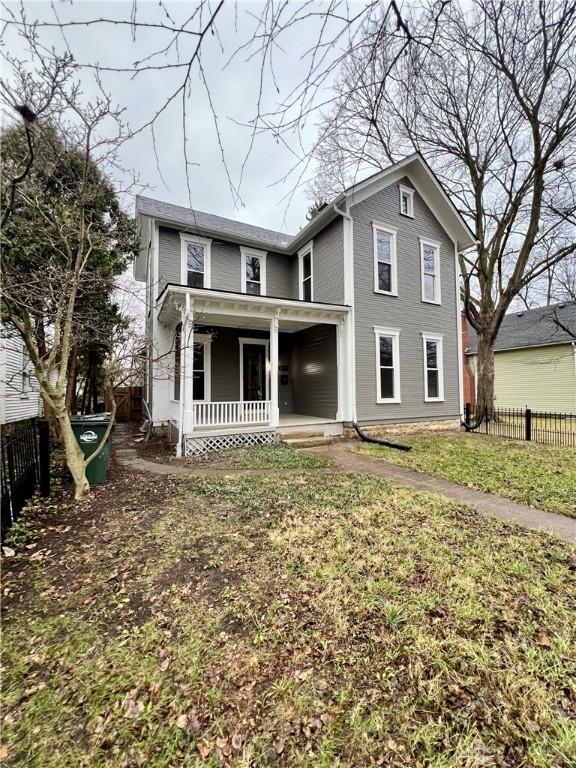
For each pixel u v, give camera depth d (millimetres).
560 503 4430
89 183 5277
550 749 1439
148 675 1821
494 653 1928
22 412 9250
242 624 2189
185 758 1428
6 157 4488
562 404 15656
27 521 3779
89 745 1484
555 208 10750
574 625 2154
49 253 6242
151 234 10000
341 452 7832
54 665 1890
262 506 4219
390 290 10422
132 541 3318
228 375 10836
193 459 7090
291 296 12344
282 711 1616
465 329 18500
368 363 9867
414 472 6062
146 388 12109
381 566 2828
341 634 2086
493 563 2885
